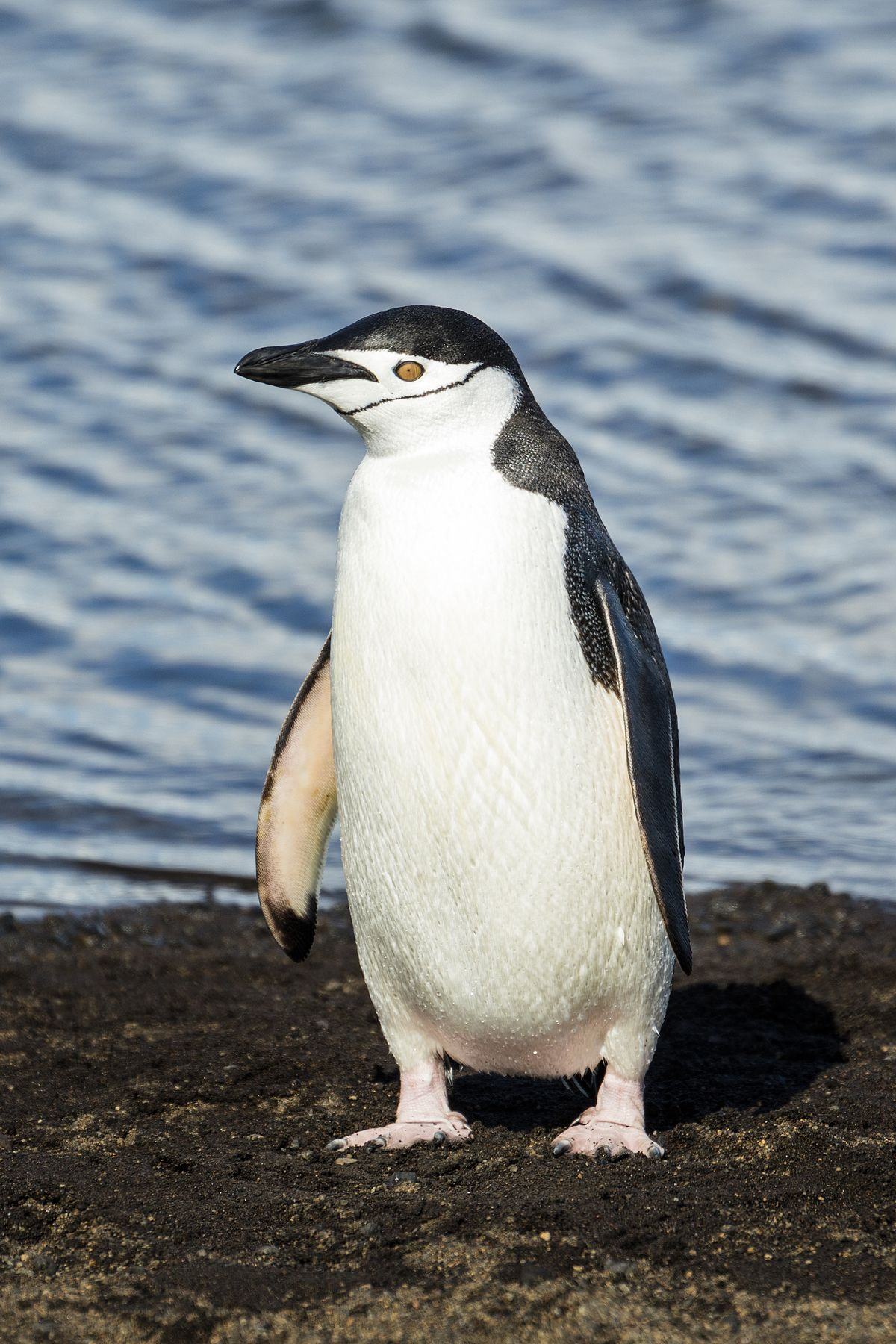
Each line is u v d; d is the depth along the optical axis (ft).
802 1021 73.15
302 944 62.44
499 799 52.03
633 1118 56.34
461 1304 43.50
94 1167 54.24
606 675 53.47
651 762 52.95
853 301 186.60
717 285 190.08
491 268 196.34
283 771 60.29
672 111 235.40
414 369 51.75
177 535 146.00
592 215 208.85
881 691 120.06
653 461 157.79
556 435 54.75
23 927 85.92
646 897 54.70
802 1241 47.03
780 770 110.11
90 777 108.88
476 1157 54.60
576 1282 44.50
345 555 53.52
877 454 158.20
